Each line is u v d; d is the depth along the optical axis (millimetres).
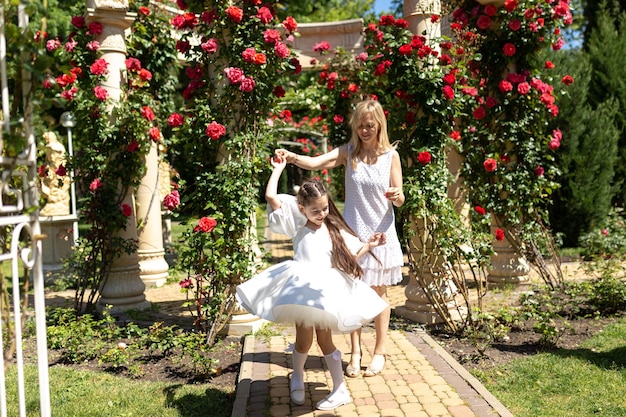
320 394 3418
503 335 4551
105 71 5742
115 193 5809
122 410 3410
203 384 3881
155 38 7461
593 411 3293
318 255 3186
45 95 2170
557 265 6734
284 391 3463
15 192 2115
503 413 3086
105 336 4875
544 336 4488
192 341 4488
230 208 4727
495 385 3721
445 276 5121
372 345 4461
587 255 8234
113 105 5836
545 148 6723
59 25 13469
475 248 4992
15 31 2059
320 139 15242
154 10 7355
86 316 5094
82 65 5848
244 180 4785
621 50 10422
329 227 3281
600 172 9562
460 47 5910
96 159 5684
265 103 4961
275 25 5074
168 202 4742
